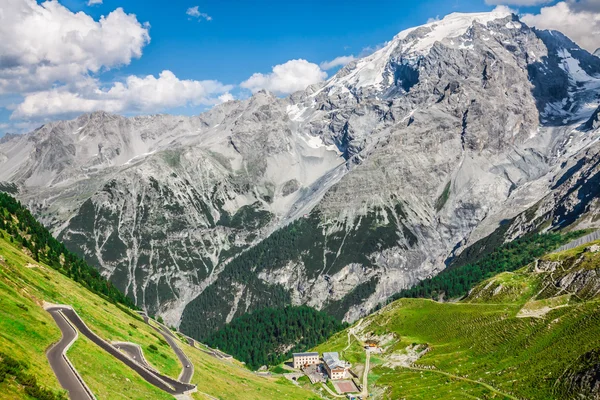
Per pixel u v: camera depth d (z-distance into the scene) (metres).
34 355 127.50
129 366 155.75
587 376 182.88
